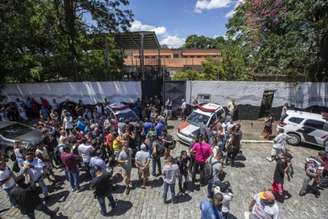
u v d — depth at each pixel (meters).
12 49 19.17
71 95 20.33
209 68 33.22
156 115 14.98
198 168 9.57
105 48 23.09
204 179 9.37
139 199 8.55
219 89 19.84
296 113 14.02
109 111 14.98
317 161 8.65
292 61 17.91
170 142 11.30
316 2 14.99
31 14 19.36
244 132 16.23
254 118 19.81
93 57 25.47
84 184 9.55
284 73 19.16
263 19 18.94
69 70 22.78
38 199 6.91
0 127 11.95
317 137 12.95
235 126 11.00
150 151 10.45
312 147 13.62
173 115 19.88
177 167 8.07
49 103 20.33
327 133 12.64
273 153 11.45
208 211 5.43
